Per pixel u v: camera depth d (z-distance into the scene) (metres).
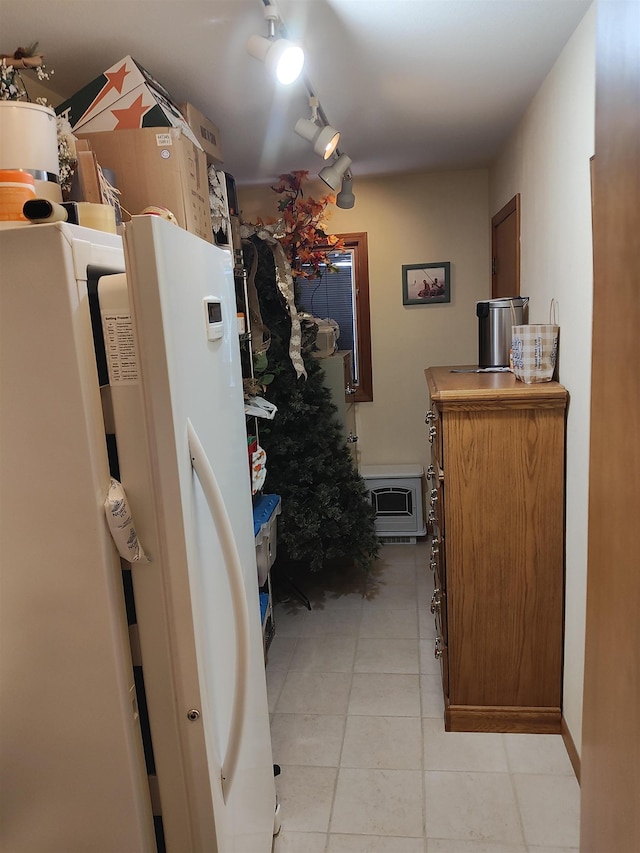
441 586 2.23
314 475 3.19
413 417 4.00
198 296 1.11
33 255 0.87
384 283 3.86
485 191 3.67
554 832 1.73
